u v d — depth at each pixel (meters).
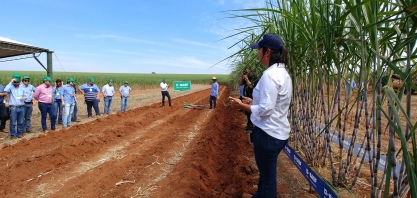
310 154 4.10
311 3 2.73
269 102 2.23
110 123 9.66
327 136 3.27
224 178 4.39
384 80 2.30
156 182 4.28
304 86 4.11
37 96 8.01
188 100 21.33
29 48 9.62
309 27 2.98
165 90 16.17
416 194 1.22
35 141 6.76
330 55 2.70
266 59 2.44
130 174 4.67
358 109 2.94
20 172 4.57
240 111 12.23
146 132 8.34
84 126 8.81
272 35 2.38
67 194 3.86
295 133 4.82
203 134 7.55
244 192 3.43
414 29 1.55
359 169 2.95
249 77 5.82
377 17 1.86
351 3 2.05
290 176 3.97
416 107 12.56
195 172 4.28
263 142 2.41
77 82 30.14
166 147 6.45
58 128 8.91
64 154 5.53
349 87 2.94
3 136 7.61
